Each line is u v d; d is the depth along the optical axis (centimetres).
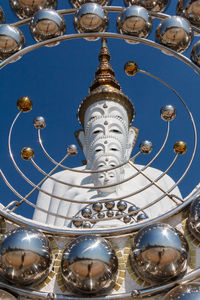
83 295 346
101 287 339
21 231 347
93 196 743
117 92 700
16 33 455
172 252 336
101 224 561
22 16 506
